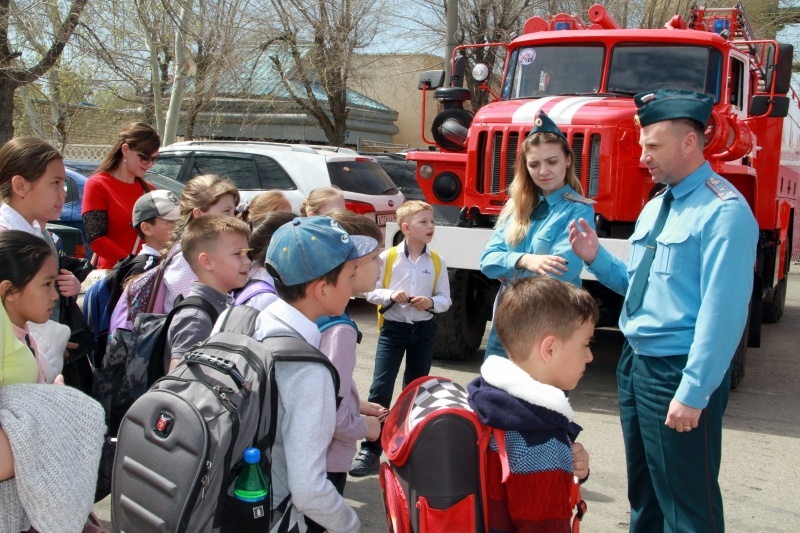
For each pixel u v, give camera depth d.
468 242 6.21
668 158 2.92
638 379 3.06
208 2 14.85
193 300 3.04
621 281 3.38
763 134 7.63
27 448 2.12
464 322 6.93
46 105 20.42
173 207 3.95
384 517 4.01
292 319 2.32
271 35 18.12
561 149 3.58
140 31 14.88
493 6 20.50
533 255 3.52
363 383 6.43
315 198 4.19
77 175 9.79
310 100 20.72
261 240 3.41
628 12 20.98
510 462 2.15
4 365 2.38
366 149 26.20
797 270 17.27
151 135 4.76
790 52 6.57
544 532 2.13
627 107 6.19
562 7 21.05
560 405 2.18
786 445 5.29
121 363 3.08
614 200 5.95
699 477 2.93
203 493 2.00
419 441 2.20
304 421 2.17
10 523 2.21
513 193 3.72
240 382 2.08
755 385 6.86
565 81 7.27
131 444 2.12
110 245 4.65
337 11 19.00
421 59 23.97
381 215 9.60
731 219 2.79
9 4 10.98
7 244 2.52
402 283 4.75
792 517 4.19
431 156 6.77
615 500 4.32
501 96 7.62
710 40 6.86
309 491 2.12
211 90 17.22
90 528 2.57
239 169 9.74
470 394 2.28
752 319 7.48
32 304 2.57
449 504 2.17
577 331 2.32
